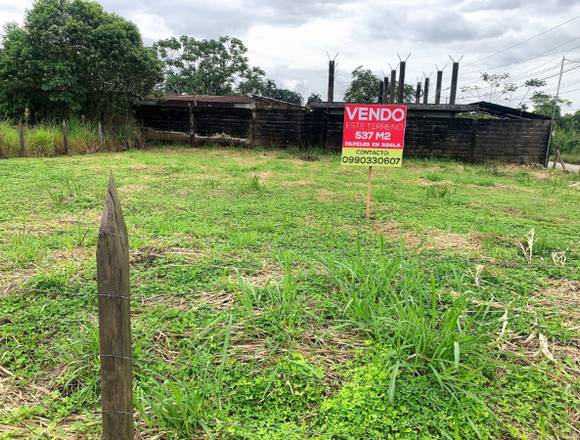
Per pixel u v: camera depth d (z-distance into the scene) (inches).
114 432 58.3
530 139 579.8
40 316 108.8
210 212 220.4
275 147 619.8
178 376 86.8
